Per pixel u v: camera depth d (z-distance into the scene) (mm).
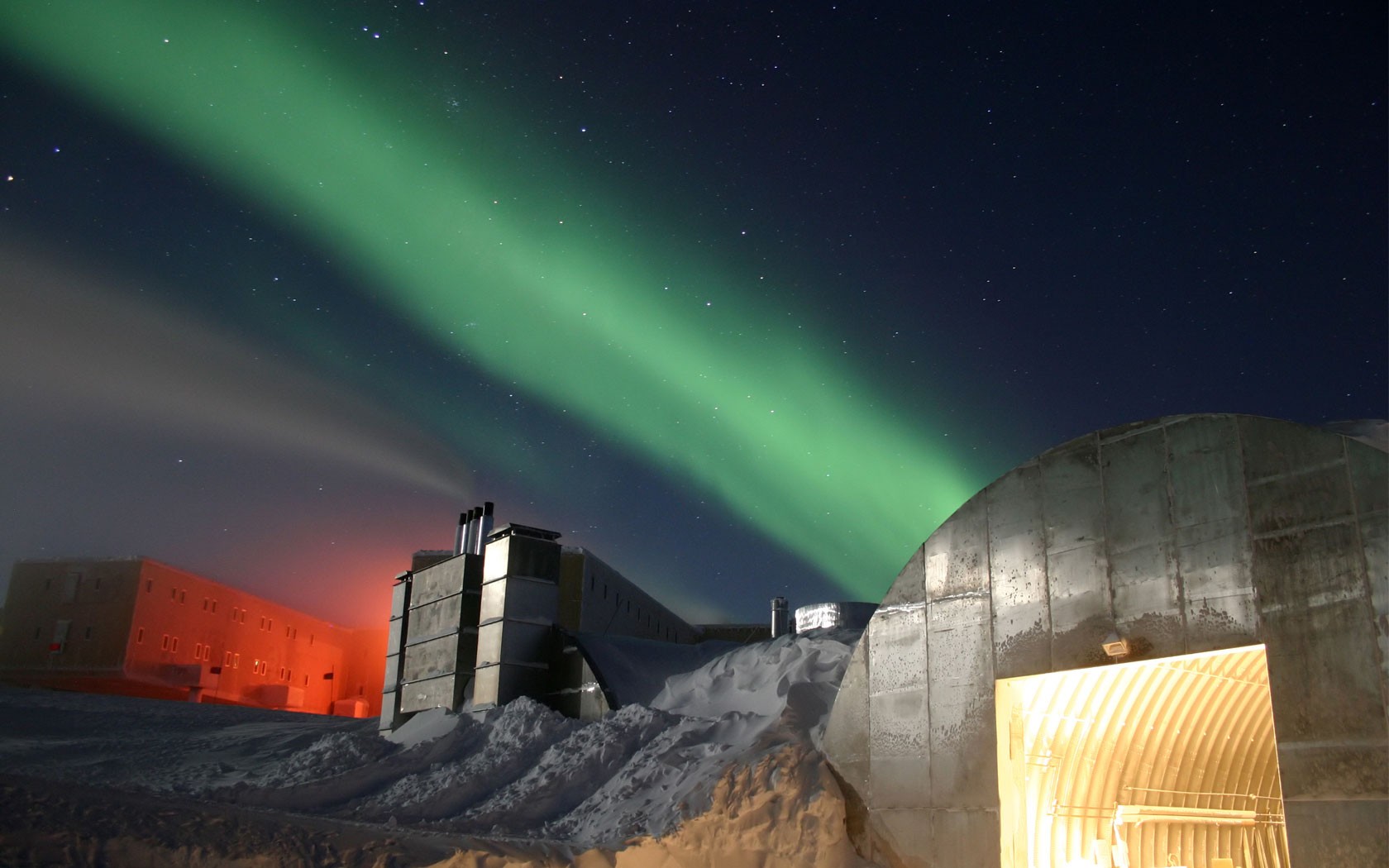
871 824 13547
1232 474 11211
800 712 16375
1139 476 12062
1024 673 12578
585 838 14844
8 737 23953
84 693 38531
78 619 42188
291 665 52688
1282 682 10273
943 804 12938
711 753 16328
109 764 21391
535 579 25406
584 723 20578
